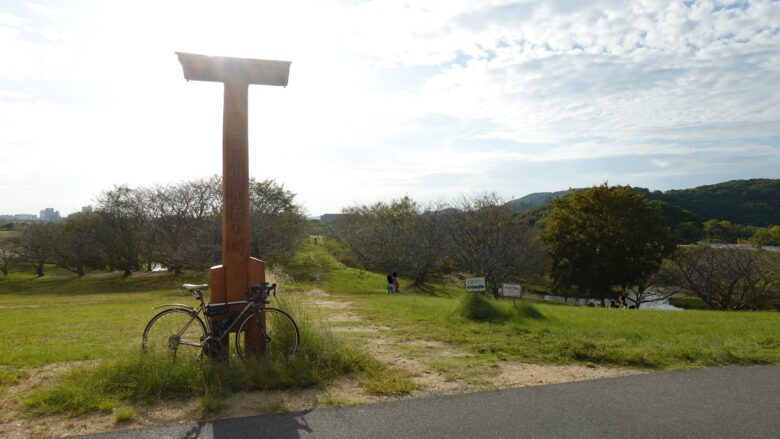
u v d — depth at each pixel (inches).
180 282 1261.1
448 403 182.4
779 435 155.0
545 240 1369.3
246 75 229.1
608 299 1325.0
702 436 153.7
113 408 171.9
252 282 228.1
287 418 165.6
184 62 221.3
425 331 354.3
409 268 1467.8
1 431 152.9
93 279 1510.8
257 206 1325.0
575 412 174.2
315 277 1280.8
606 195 1305.4
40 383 202.7
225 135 227.9
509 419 166.6
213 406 171.5
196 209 1396.4
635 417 169.8
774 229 1967.3
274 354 220.4
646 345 293.1
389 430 156.0
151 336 217.5
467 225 1300.4
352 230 1806.1
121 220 1499.8
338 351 228.2
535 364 248.2
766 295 1161.4
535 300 1342.3
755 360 256.4
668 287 1353.3
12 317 537.0
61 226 1722.4
